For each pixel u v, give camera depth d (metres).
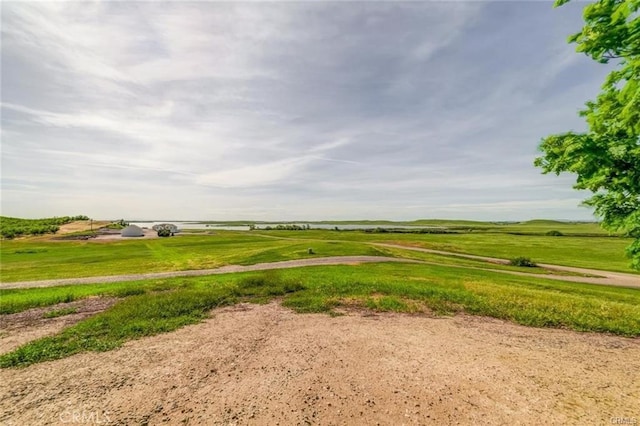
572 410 5.43
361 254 45.34
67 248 58.47
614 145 5.19
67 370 7.25
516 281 22.58
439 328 10.47
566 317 11.48
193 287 18.17
